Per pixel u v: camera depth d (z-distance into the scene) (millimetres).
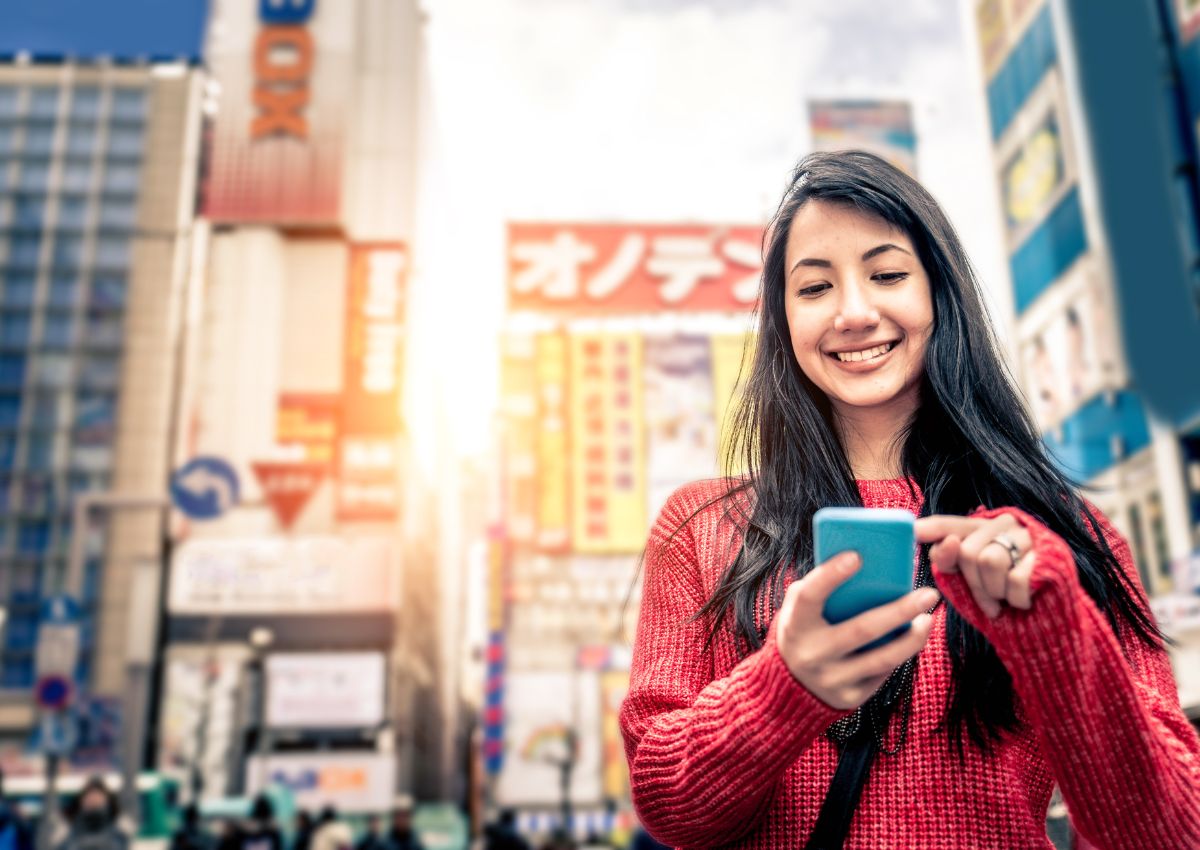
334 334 43875
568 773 40562
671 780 968
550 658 41750
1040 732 875
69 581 11133
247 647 42000
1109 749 854
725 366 43875
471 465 89750
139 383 52375
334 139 44531
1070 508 1167
